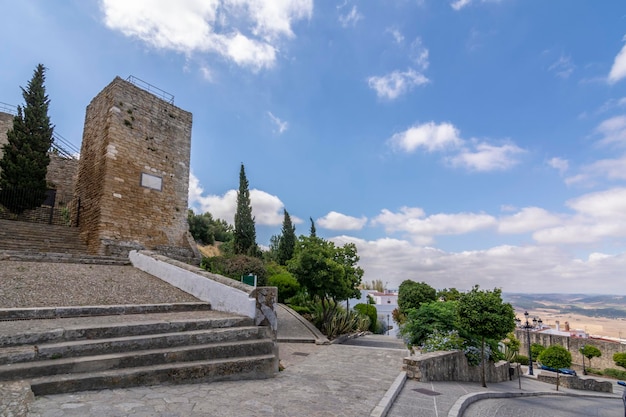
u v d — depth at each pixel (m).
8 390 4.22
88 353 5.39
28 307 6.99
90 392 4.79
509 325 11.44
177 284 10.88
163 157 19.88
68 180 25.55
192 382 5.79
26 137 21.12
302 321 18.08
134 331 6.27
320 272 17.47
